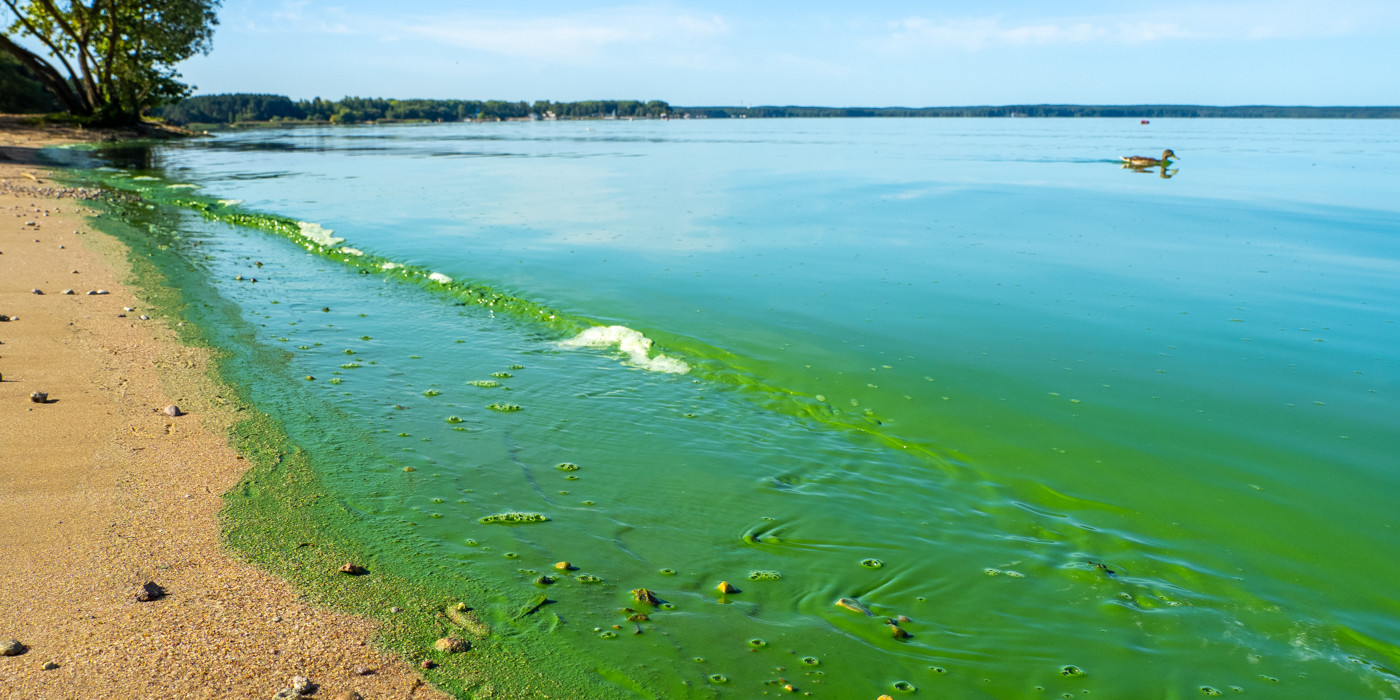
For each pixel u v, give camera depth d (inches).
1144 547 182.1
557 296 394.3
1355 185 1039.6
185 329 321.7
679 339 326.3
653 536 178.4
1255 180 1119.6
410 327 345.7
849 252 524.1
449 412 248.4
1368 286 435.5
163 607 139.7
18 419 221.3
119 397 243.3
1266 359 311.3
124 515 173.2
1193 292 419.5
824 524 187.5
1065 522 192.9
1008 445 234.2
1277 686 137.5
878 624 149.5
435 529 175.9
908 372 293.3
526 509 188.1
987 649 144.2
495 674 129.2
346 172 1133.1
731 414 255.4
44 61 1628.9
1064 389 278.4
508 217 671.1
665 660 135.3
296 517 177.3
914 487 208.8
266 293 395.2
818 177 1136.8
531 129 4153.5
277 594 146.8
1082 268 478.9
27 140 1386.6
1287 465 222.7
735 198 844.6
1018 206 789.2
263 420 233.1
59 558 154.0
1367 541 185.2
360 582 153.1
